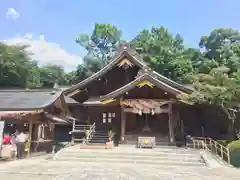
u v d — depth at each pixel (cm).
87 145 2117
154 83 2186
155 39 4925
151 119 2577
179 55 4519
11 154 1491
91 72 5475
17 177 969
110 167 1312
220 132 2817
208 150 1834
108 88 2866
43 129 2055
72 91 2830
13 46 4425
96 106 2791
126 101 2270
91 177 998
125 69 2833
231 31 5028
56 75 6050
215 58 4841
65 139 3316
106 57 5719
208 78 2336
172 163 1486
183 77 3897
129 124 2562
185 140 2312
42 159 1587
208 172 1219
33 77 4806
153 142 1969
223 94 2144
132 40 5338
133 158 1589
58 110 2150
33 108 1708
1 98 1912
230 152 1612
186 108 2877
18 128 1762
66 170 1175
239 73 2514
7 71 4231
